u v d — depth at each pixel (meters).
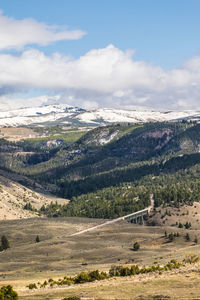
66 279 89.25
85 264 141.50
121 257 153.00
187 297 48.88
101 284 68.50
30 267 141.75
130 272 84.00
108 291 57.56
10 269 143.12
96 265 134.12
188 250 128.75
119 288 59.28
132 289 57.16
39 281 96.56
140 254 157.75
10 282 98.31
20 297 61.88
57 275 111.62
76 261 156.50
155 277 67.56
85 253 170.38
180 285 56.75
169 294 51.09
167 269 80.00
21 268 143.00
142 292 54.22
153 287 57.25
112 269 88.31
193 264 81.19
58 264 145.12
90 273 83.12
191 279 60.66
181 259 99.94
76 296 56.19
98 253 169.75
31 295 63.69
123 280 70.25
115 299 51.38
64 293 61.69
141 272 84.06
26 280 102.44
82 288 65.56
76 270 121.56
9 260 170.25
